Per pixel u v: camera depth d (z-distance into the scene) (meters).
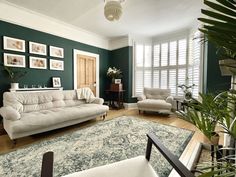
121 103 5.34
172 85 4.96
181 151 2.04
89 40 5.00
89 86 5.11
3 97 2.93
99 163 1.74
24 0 2.96
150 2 2.97
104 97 5.71
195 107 0.91
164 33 4.92
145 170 1.01
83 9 3.32
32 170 1.61
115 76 5.32
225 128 0.75
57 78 4.13
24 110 2.83
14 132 2.13
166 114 4.27
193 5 3.08
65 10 3.36
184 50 4.64
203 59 3.68
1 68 3.15
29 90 3.44
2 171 1.59
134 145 2.21
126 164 1.06
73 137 2.50
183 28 4.45
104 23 4.10
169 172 1.55
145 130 2.87
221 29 0.48
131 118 3.81
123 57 5.39
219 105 0.85
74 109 3.08
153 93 4.84
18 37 3.36
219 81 2.99
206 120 0.84
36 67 3.68
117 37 5.38
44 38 3.82
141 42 5.29
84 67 4.91
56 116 2.63
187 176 0.68
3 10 3.05
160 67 5.25
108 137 2.51
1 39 3.12
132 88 5.34
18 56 3.36
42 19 3.71
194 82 4.19
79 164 1.72
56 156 1.89
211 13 0.50
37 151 2.02
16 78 3.35
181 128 3.01
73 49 4.54
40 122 2.40
